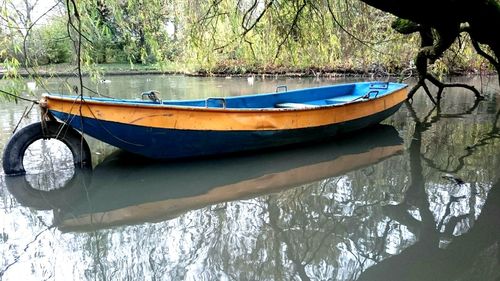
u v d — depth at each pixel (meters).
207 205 4.39
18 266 3.18
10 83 4.27
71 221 4.03
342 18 5.78
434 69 10.41
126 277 3.07
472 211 3.99
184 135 5.21
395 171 5.33
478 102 10.71
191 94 12.98
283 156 5.95
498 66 4.59
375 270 3.01
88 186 4.85
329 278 2.96
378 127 7.88
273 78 18.56
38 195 4.61
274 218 4.05
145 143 5.17
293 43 5.47
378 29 9.48
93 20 4.32
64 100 4.75
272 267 3.15
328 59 6.73
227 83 16.59
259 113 5.60
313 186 4.87
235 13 5.20
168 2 5.89
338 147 6.45
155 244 3.59
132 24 5.36
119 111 4.88
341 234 3.68
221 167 5.45
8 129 7.29
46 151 6.11
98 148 6.30
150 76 20.11
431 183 4.83
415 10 2.82
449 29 3.11
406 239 3.51
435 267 3.00
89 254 3.41
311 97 8.16
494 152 6.00
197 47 5.73
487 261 3.04
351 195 4.59
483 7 2.79
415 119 8.67
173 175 5.18
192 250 3.47
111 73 20.14
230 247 3.50
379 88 8.40
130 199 4.53
